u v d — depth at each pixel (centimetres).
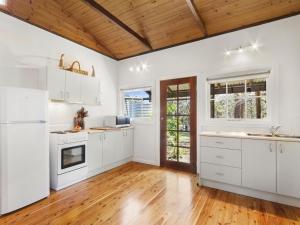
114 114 461
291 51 268
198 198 247
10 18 268
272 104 281
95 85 382
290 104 268
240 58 309
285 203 231
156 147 408
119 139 396
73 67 351
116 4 311
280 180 230
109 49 436
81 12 338
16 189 212
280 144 231
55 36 329
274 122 278
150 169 378
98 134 343
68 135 286
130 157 440
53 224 190
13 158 210
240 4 272
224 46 324
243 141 255
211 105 344
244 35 305
